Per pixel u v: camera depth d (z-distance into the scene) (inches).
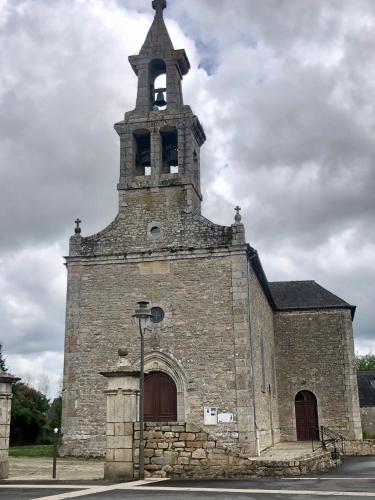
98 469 628.7
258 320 903.7
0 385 545.3
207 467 522.6
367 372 1753.2
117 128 912.9
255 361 823.1
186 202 856.9
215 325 790.5
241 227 818.2
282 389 1137.4
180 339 796.0
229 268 807.7
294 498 383.9
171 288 818.8
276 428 1054.4
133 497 390.9
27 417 1288.1
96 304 833.5
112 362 806.5
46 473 581.9
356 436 1090.7
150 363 795.4
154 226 853.2
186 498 381.7
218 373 771.4
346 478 521.0
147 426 529.0
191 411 765.3
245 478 516.1
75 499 386.6
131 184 880.3
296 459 566.3
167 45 945.5
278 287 1253.7
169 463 521.7
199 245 827.4
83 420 789.9
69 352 819.4
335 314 1162.6
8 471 552.4
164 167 932.6
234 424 747.4
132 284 831.7
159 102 936.3
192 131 904.9
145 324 558.9
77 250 860.0
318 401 1121.4
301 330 1163.9
